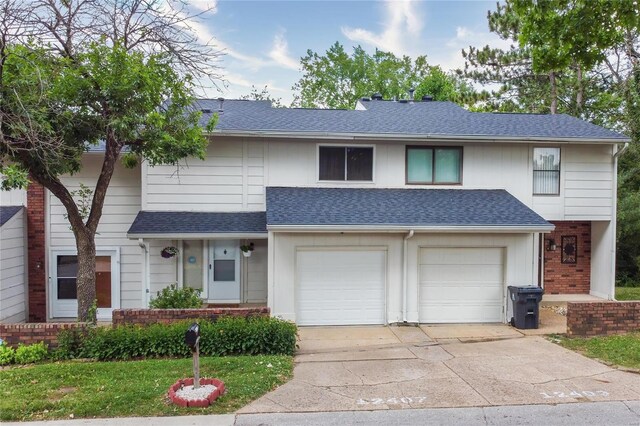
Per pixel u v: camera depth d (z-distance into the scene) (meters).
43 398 5.88
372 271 10.98
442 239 11.00
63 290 12.67
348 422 5.39
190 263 12.33
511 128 12.99
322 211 10.86
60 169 8.24
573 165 12.86
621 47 19.28
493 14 22.95
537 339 9.48
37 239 12.46
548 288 14.19
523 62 23.28
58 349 8.08
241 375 6.86
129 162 10.41
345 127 12.50
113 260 12.73
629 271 17.53
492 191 12.55
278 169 12.29
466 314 11.16
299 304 10.82
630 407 5.78
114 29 8.83
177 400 5.72
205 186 12.11
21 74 7.70
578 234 14.19
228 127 11.82
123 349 7.98
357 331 10.34
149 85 8.24
